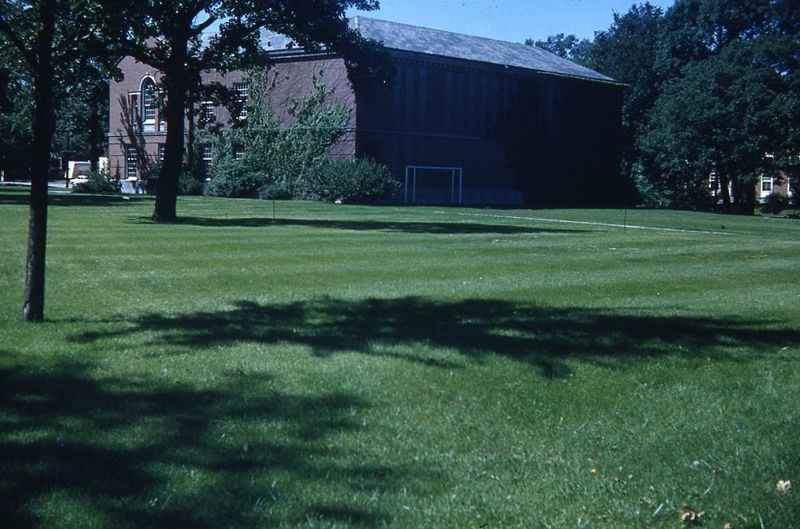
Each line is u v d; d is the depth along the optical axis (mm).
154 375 7484
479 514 4734
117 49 14078
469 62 54844
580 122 62000
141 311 10680
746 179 58281
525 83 58781
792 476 5387
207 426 6129
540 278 14516
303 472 5285
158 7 15266
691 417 6590
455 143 55375
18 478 5086
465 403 6844
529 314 10867
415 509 4773
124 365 7812
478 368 7906
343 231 24484
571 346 8891
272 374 7602
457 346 8789
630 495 5062
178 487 4988
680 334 9617
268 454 5586
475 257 17766
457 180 55812
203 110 31375
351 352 8469
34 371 7523
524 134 58594
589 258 18031
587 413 6645
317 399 6859
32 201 9656
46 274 13812
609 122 63781
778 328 10062
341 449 5727
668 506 4891
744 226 35719
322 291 12609
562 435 6125
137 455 5508
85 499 4793
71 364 7805
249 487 5016
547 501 4949
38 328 9375
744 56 57844
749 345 9094
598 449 5844
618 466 5531
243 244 19453
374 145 51656
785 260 18359
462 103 55438
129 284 12930
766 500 4992
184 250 17828
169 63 28422
